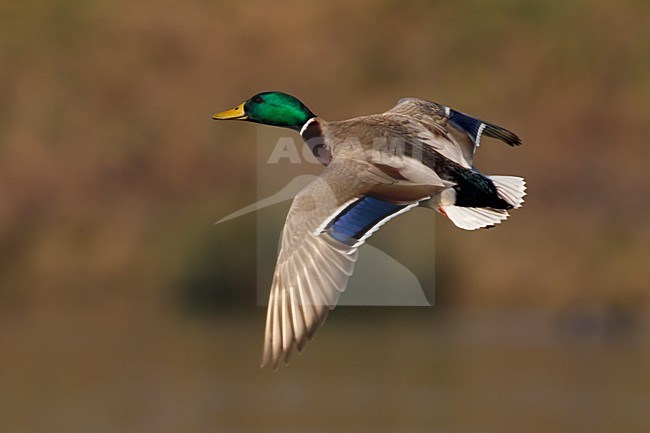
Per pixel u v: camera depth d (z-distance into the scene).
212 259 16.70
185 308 16.69
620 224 19.00
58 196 20.19
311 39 23.17
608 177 20.89
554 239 18.23
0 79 22.62
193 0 23.62
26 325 15.94
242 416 12.10
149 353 14.45
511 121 22.36
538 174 20.92
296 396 12.83
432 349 14.68
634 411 12.12
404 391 12.85
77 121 22.02
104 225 19.41
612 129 22.28
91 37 23.28
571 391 12.84
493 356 14.29
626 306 16.75
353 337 15.29
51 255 18.62
